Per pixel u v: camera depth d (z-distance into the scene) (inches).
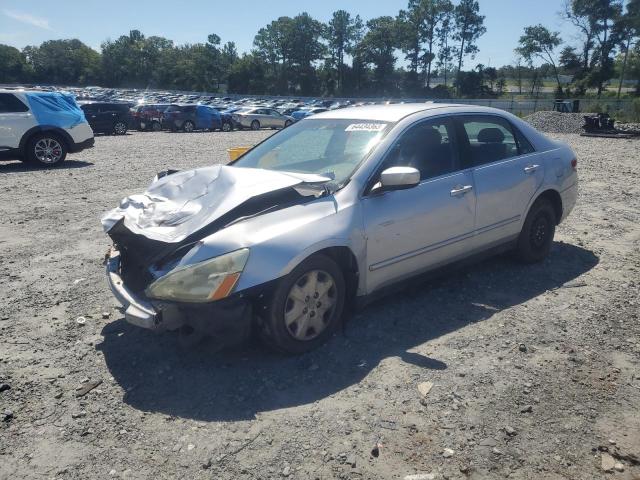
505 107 1910.7
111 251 166.7
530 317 170.9
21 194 375.6
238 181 153.9
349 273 155.9
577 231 273.3
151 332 163.2
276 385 133.8
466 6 3654.0
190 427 118.8
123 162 557.9
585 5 2881.4
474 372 138.7
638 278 205.0
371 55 4065.0
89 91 3112.7
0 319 173.2
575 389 131.4
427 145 177.6
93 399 129.8
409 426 118.0
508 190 195.9
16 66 5049.2
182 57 4874.5
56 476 105.0
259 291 134.1
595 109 1631.4
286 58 4387.3
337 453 110.0
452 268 185.6
